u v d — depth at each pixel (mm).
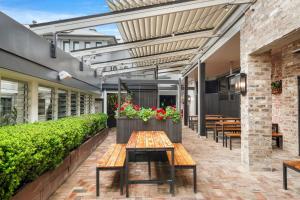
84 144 5406
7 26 3201
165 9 4754
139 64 11484
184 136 9562
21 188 2537
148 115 5594
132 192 3500
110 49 6941
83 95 9719
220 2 4676
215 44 7258
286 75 6543
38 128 3680
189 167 3451
